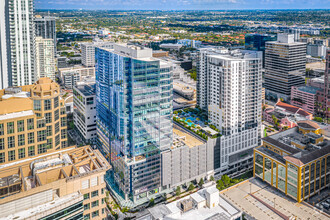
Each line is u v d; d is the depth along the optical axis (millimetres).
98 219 140125
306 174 190625
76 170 134000
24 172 141500
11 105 188125
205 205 149500
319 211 179375
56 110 199250
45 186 123562
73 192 130750
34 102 191250
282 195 197500
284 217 168750
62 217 123812
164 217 139375
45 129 193500
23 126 183375
